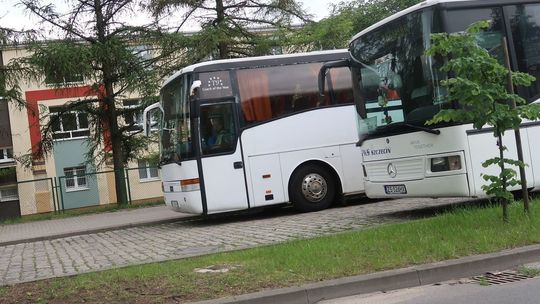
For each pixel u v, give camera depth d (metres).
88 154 24.00
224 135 12.84
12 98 21.03
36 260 10.05
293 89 13.55
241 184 12.84
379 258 6.72
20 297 6.30
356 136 13.86
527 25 10.02
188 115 12.71
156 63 21.27
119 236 13.20
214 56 21.05
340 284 5.92
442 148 9.20
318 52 13.99
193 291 6.00
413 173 9.68
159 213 18.08
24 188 28.72
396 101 10.02
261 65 13.39
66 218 20.86
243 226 12.16
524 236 7.17
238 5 21.12
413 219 9.98
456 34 7.65
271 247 8.03
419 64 9.56
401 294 5.90
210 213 12.64
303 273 6.36
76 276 7.29
